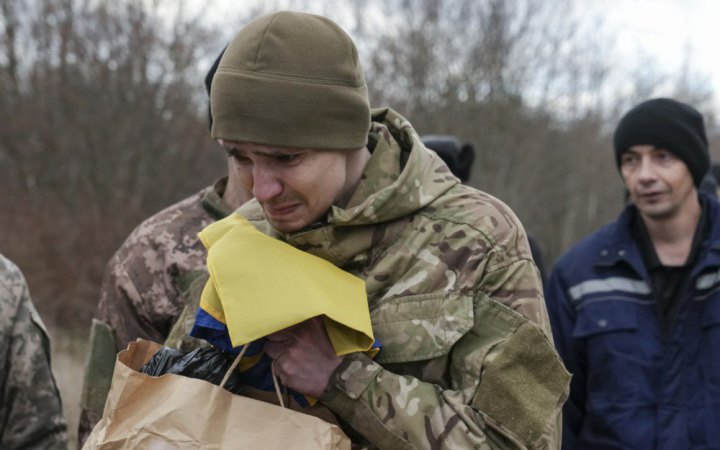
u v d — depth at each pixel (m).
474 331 1.49
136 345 1.55
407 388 1.44
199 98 11.80
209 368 1.48
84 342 8.54
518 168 15.63
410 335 1.49
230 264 1.47
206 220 2.21
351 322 1.42
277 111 1.38
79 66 11.26
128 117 11.23
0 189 10.49
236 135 1.40
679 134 2.62
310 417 1.37
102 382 2.13
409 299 1.51
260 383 1.53
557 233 16.75
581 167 16.91
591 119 17.36
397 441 1.42
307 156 1.43
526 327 1.46
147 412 1.39
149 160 11.27
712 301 2.47
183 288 2.12
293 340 1.47
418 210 1.56
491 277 1.50
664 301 2.59
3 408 2.05
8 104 10.98
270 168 1.44
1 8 11.12
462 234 1.53
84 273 9.59
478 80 14.93
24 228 9.77
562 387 1.48
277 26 1.41
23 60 11.32
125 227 10.37
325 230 1.51
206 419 1.36
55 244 9.69
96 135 11.03
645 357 2.53
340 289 1.47
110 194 10.75
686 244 2.60
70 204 10.54
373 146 1.66
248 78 1.39
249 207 1.81
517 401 1.43
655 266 2.61
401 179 1.52
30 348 2.08
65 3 11.25
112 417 1.40
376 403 1.43
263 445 1.35
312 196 1.46
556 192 16.80
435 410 1.42
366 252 1.54
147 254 2.18
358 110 1.45
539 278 1.58
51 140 10.90
